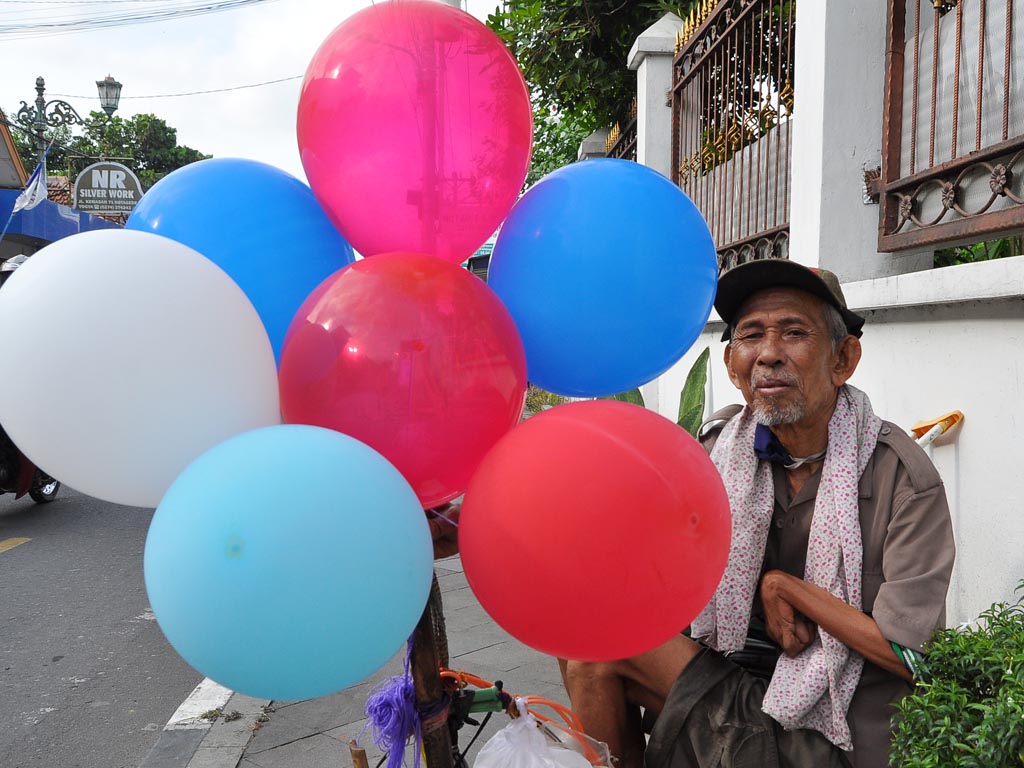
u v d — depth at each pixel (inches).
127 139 1206.3
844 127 117.6
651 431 45.3
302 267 53.8
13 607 178.1
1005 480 83.9
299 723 117.3
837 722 61.9
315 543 35.7
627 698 74.1
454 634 146.7
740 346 70.6
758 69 154.7
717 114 177.2
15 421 41.6
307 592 35.6
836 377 70.0
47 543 232.2
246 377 43.7
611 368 53.0
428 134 46.1
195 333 41.6
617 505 41.6
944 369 93.8
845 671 63.0
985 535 86.8
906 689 62.9
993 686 56.6
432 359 43.1
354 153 46.8
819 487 67.5
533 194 52.6
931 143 103.0
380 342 43.1
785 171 143.6
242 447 38.5
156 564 37.3
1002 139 88.8
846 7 116.4
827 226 118.6
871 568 64.8
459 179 47.3
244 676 37.8
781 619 64.4
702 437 81.4
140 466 42.1
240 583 35.4
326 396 43.8
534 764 54.0
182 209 52.8
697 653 70.2
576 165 54.2
